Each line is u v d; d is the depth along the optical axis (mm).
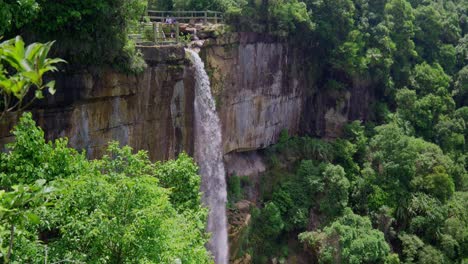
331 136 45781
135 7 21547
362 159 43062
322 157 41125
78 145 21438
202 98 29125
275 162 39562
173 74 25422
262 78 37438
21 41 5594
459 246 37875
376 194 39500
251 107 36938
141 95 24000
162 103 25328
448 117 50594
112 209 12711
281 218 36062
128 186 12945
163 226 12984
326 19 42031
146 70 23891
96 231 11656
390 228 37938
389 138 41875
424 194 39969
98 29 20516
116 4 20641
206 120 30062
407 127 46844
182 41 29031
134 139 24250
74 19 19422
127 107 23453
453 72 57062
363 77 46031
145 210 12516
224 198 33500
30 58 5656
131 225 12344
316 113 45500
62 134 20719
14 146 14242
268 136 39781
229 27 32875
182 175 18328
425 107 48844
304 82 43281
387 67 47094
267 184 38625
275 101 39750
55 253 11641
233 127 35188
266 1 35625
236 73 34344
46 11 18719
